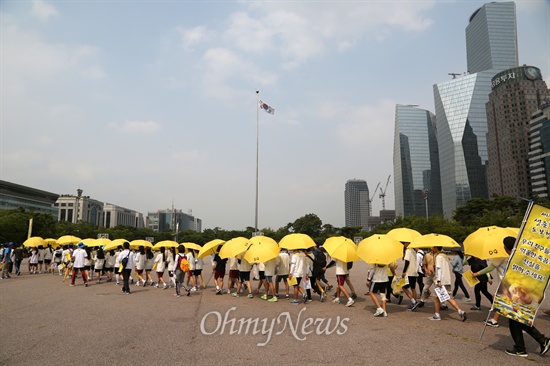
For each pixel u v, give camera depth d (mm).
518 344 6348
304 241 12047
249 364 6035
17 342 7348
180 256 13828
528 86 135375
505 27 193625
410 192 177875
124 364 6055
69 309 10938
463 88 153875
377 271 9820
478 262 10633
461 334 7820
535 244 6629
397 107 186375
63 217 169625
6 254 21000
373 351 6656
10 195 109938
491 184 142000
